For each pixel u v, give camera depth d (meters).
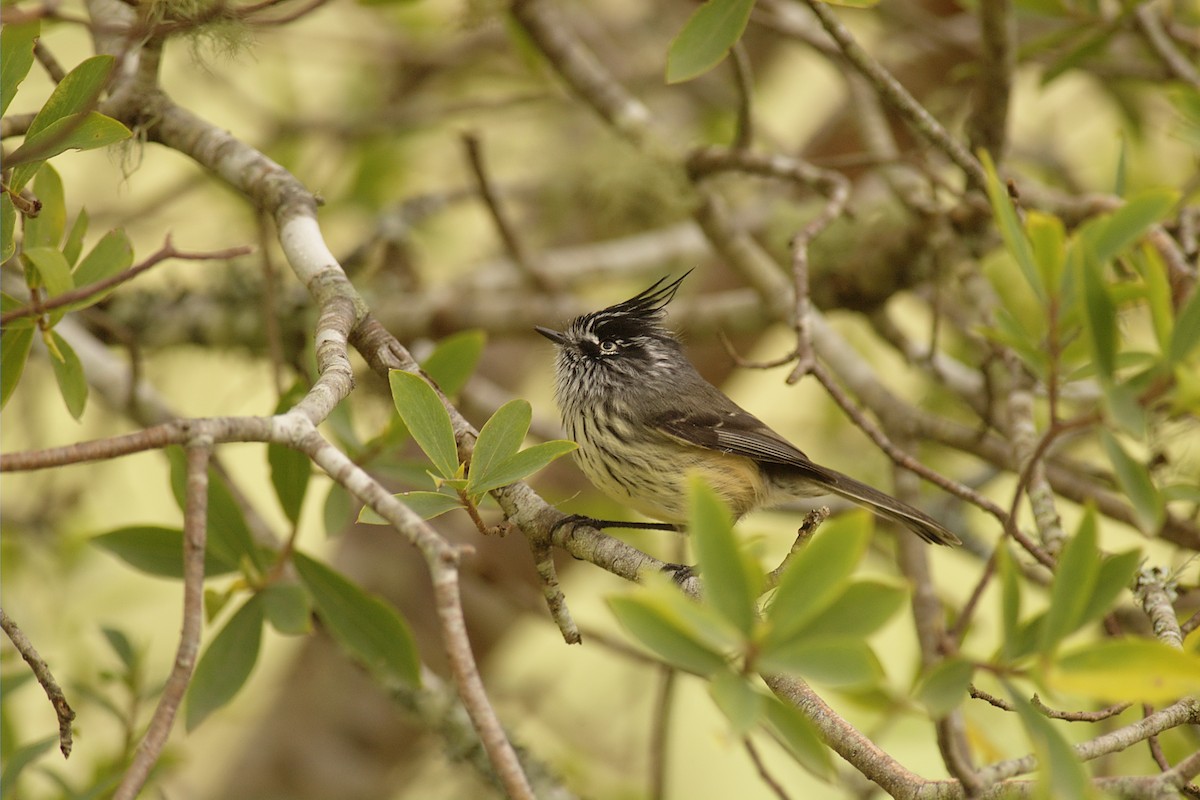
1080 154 15.32
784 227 12.78
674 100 16.14
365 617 7.95
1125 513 9.67
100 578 11.97
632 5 17.33
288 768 13.02
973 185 9.93
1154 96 13.79
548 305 13.09
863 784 9.62
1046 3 10.30
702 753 13.16
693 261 14.82
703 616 4.51
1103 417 5.36
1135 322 10.74
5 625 5.75
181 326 12.41
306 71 16.33
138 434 5.06
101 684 10.78
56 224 7.40
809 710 6.04
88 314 10.80
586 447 10.26
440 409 6.08
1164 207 5.44
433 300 13.27
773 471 10.62
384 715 13.29
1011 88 10.02
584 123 15.58
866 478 13.13
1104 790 5.32
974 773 5.17
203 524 4.96
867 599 4.63
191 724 7.75
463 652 4.73
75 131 6.03
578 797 10.27
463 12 11.34
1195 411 5.27
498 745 4.61
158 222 13.79
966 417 13.44
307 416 5.51
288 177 8.01
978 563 12.17
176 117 8.48
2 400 7.00
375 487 5.13
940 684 4.72
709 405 10.22
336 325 6.83
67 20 6.18
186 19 7.15
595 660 13.85
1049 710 6.20
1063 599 4.68
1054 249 5.36
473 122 15.15
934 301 10.68
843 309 12.07
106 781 8.21
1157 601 7.10
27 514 12.24
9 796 8.09
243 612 8.01
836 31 7.89
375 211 13.92
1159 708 6.60
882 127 12.48
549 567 7.16
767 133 14.41
